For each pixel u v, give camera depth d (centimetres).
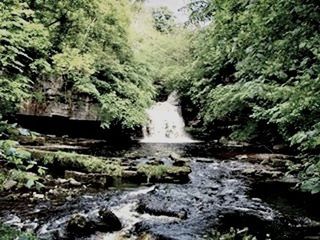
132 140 2389
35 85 1602
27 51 1280
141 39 3306
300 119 446
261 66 512
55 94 1741
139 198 932
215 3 593
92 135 2139
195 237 661
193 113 2759
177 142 2373
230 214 809
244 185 1097
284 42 432
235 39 548
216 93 1291
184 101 2789
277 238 658
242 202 909
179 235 672
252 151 1841
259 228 714
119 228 719
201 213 816
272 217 786
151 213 818
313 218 779
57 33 1481
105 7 1738
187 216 792
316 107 398
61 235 668
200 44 2191
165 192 998
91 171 1125
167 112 2680
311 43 395
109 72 1944
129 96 2019
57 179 1060
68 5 1434
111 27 1908
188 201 912
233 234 645
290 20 420
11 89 973
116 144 2094
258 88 591
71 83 1797
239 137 1189
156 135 2558
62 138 1908
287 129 641
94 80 1838
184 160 1466
